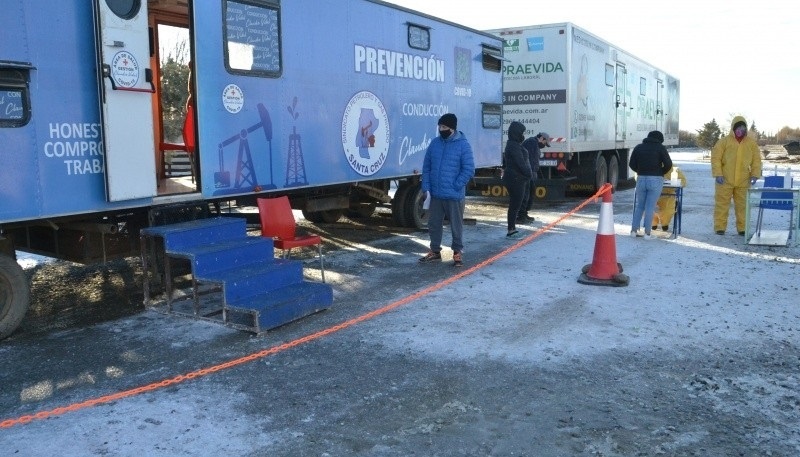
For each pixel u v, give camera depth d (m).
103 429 3.60
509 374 4.37
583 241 9.34
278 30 6.90
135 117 5.49
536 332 5.22
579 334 5.16
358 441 3.46
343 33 7.84
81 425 3.65
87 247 5.74
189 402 3.95
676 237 9.59
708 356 4.69
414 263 7.89
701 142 54.31
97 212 5.41
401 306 5.98
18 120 4.78
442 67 9.92
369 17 8.27
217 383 4.23
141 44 5.48
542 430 3.58
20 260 8.07
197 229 5.78
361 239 9.63
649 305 5.96
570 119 12.95
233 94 6.42
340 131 7.91
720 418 3.72
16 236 5.85
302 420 3.71
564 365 4.53
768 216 11.94
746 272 7.28
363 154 8.34
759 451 3.34
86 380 4.32
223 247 5.69
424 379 4.29
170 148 7.99
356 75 8.10
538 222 11.34
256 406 3.90
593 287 6.63
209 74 6.16
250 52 6.59
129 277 7.25
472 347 4.88
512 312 5.77
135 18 5.42
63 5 5.00
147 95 5.59
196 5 5.99
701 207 13.55
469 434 3.54
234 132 6.47
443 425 3.65
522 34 13.08
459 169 7.60
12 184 4.76
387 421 3.70
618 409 3.84
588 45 13.79
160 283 6.03
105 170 5.30
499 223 11.28
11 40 4.69
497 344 4.95
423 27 9.37
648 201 9.40
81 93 5.16
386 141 8.77
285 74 7.04
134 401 3.97
